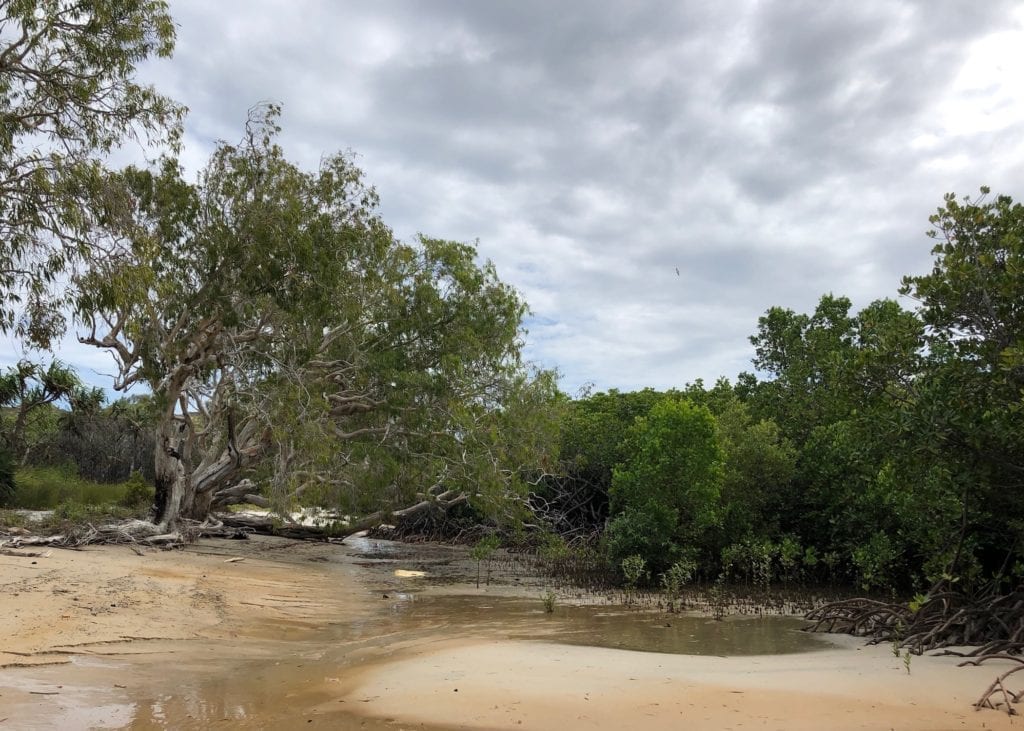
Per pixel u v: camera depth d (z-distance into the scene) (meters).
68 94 13.97
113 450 38.84
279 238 18.36
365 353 22.55
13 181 12.76
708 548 17.25
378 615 12.42
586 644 9.92
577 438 26.38
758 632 11.06
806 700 6.63
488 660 8.46
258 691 7.05
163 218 18.38
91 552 15.04
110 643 8.55
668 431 16.67
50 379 29.83
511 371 24.47
